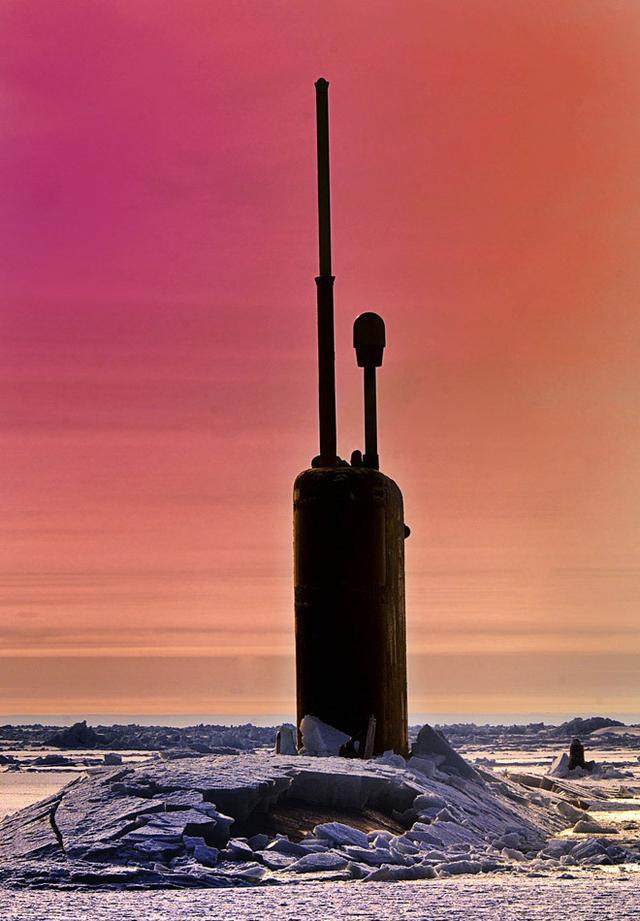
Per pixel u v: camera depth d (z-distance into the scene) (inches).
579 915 1988.2
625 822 3818.9
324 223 3878.0
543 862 2829.7
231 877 2432.3
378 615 3580.2
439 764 3639.3
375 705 3535.9
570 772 6003.9
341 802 2962.6
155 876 2399.1
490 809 3376.0
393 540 3686.0
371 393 3868.1
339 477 3609.7
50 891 2299.5
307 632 3582.7
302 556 3619.6
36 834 2620.6
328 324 3816.4
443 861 2733.8
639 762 7687.0
